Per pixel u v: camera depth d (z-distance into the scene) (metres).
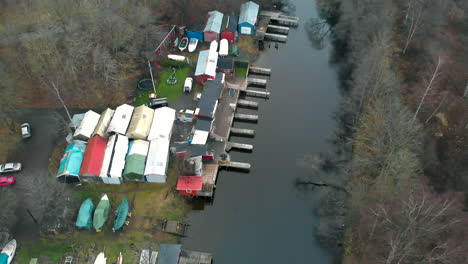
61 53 77.38
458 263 49.41
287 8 112.38
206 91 76.44
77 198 61.47
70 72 75.44
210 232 61.16
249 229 62.03
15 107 72.75
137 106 77.06
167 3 96.19
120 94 78.62
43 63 75.44
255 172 70.38
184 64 86.00
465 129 68.38
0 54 75.56
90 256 54.97
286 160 72.56
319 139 76.62
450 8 93.81
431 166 63.28
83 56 75.19
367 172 64.88
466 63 81.25
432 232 50.88
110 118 69.94
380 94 72.19
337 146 74.62
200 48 92.12
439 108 72.44
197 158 65.31
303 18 109.69
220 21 95.25
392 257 48.56
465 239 52.06
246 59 91.50
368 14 90.25
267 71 89.38
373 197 58.50
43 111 73.38
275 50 98.31
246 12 98.88
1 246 54.16
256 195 66.94
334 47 99.75
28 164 65.00
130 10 87.88
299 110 82.50
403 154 57.47
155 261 54.56
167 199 62.91
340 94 86.31
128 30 81.94
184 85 79.88
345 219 61.81
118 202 61.53
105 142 66.38
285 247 60.00
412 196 53.91
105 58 75.69
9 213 56.47
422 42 88.00
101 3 87.31
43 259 54.22
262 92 84.25
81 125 67.62
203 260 55.59
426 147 66.25
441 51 84.19
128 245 56.78
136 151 64.56
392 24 92.81
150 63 84.50
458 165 62.94
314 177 69.31
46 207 58.16
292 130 78.25
